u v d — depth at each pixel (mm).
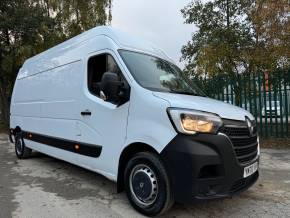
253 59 11914
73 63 6309
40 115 7715
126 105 4793
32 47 18828
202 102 4535
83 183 6309
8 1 19031
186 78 6066
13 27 18797
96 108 5434
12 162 8719
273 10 10195
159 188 4277
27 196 5531
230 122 4293
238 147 4312
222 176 4059
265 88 10906
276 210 4746
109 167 5121
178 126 4062
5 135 16984
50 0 20734
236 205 4945
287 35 10102
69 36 20672
